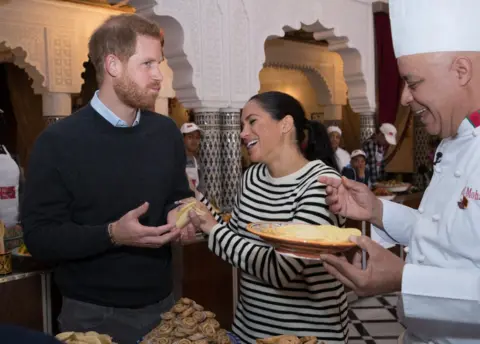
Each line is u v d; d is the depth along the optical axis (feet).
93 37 6.15
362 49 21.13
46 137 6.04
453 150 4.74
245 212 6.66
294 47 35.24
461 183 4.50
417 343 5.03
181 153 7.00
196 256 11.93
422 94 4.43
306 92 43.93
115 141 6.20
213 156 15.85
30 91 32.96
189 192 7.19
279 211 6.32
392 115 23.38
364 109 21.84
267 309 6.31
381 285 4.24
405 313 4.34
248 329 6.49
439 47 4.24
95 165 6.07
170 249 6.77
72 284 6.28
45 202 6.02
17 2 22.04
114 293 6.23
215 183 15.93
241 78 16.31
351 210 5.45
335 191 5.44
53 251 5.91
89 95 31.17
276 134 6.40
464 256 4.39
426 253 4.76
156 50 6.12
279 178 6.50
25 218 6.09
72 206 6.16
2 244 7.84
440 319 4.24
